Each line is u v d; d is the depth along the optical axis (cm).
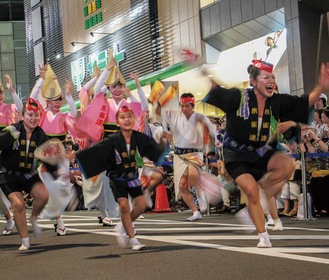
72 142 1030
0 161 588
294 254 467
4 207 746
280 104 512
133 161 542
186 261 457
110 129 740
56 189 708
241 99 509
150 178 700
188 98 849
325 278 364
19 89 3609
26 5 3206
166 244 570
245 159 518
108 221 820
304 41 1506
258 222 515
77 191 1239
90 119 737
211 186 760
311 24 1516
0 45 4606
